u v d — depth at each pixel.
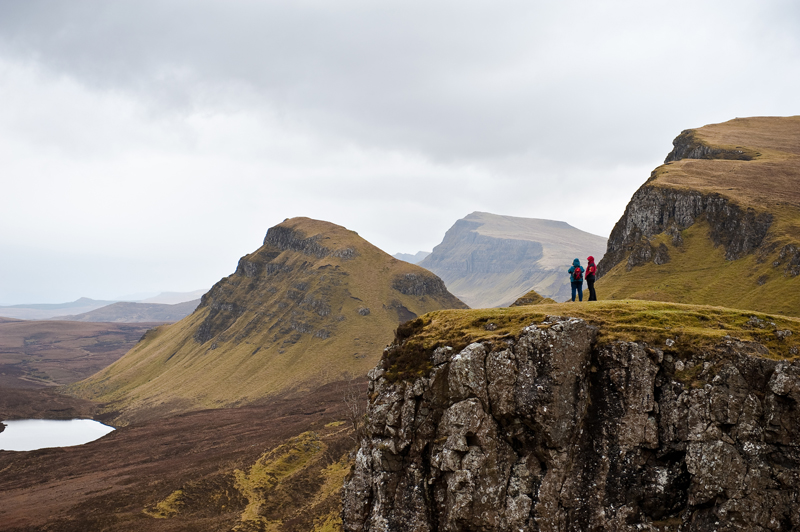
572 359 36.84
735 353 34.22
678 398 34.66
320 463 127.06
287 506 106.38
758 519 31.30
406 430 40.53
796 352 34.00
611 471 34.91
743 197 172.12
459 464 37.03
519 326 40.34
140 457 167.88
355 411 92.50
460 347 40.59
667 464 34.41
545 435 35.81
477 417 37.41
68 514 114.56
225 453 151.50
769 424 32.25
